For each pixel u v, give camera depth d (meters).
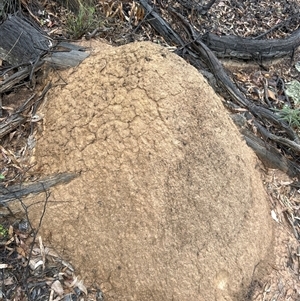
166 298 0.99
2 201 0.98
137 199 0.99
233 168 1.11
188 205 1.02
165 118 1.01
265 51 1.78
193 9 1.82
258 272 1.12
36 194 1.01
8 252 0.96
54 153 1.06
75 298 0.97
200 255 1.03
